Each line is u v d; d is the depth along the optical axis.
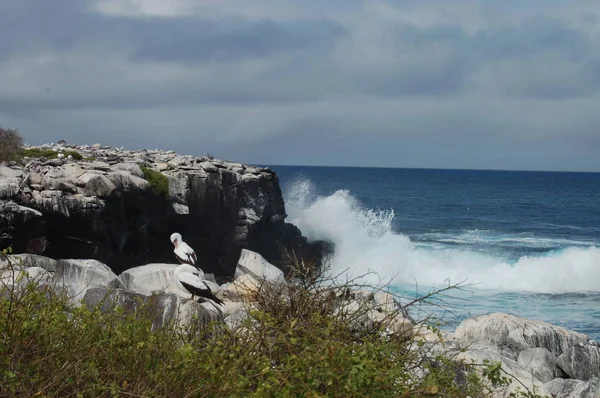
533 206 105.56
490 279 33.12
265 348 6.38
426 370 7.21
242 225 30.11
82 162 25.77
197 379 5.71
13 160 24.86
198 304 9.56
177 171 28.00
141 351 6.00
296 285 7.45
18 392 5.45
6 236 19.89
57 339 5.92
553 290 32.22
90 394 5.60
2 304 6.05
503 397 9.42
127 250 25.70
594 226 75.38
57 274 11.63
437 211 93.75
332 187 150.38
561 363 12.45
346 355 5.88
